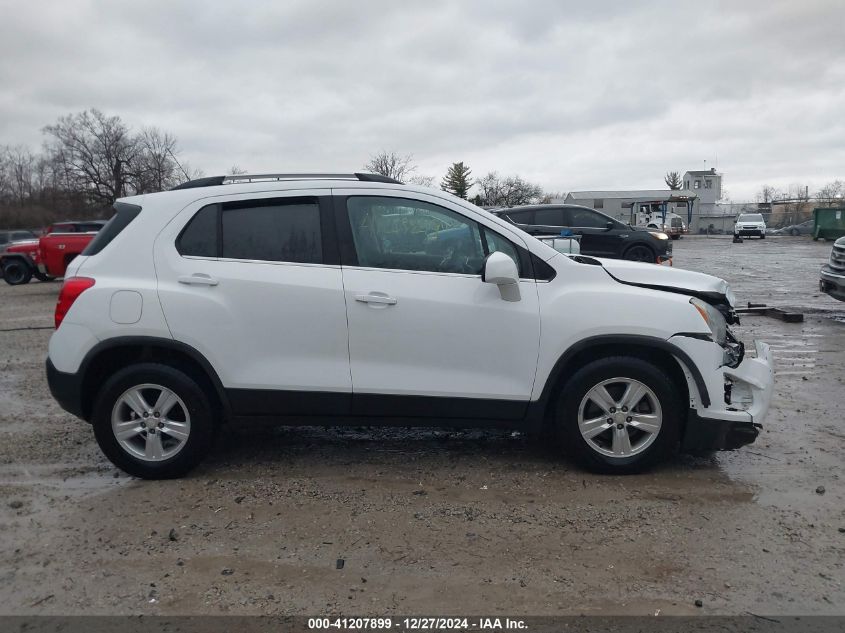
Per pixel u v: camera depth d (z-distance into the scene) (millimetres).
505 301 4547
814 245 37469
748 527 3975
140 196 4809
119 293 4535
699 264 23984
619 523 4023
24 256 21672
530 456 5109
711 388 4543
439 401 4598
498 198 68875
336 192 4699
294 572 3520
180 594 3334
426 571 3520
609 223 17484
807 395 6754
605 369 4539
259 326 4543
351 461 5047
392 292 4531
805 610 3170
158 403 4625
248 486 4602
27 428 5957
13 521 4125
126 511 4242
